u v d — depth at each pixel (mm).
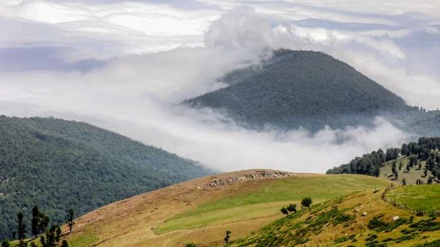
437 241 62094
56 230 184875
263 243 98188
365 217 82062
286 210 122938
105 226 176375
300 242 86312
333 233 82500
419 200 80938
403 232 70875
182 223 152750
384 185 183375
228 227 131000
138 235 151125
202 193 187125
